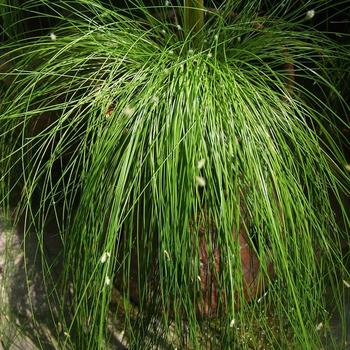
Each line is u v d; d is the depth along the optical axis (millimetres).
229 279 346
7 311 427
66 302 437
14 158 439
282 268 351
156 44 414
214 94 368
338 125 503
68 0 480
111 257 347
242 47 428
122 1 502
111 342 419
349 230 467
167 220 339
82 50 409
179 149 347
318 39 435
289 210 349
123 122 358
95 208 358
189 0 420
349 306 445
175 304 352
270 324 406
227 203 340
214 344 373
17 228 472
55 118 438
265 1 482
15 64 446
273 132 365
